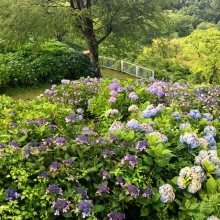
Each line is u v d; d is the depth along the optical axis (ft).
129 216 10.12
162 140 10.89
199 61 68.28
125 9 40.73
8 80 35.09
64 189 9.40
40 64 39.09
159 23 42.39
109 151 10.21
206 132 13.51
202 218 8.85
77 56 44.09
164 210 9.36
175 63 73.10
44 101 19.57
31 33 37.58
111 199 9.40
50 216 8.75
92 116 19.52
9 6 38.29
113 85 18.66
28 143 10.78
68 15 37.04
